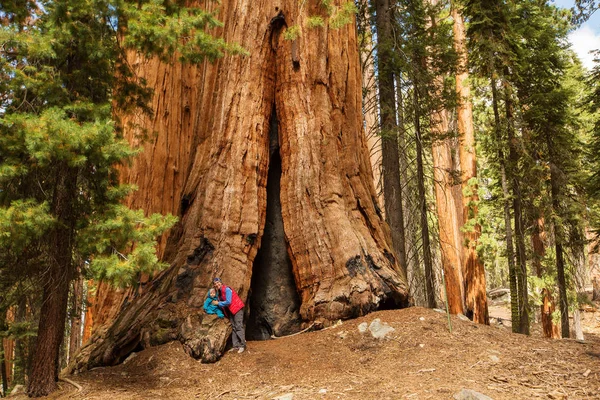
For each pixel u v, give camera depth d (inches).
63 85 268.8
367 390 226.8
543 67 630.5
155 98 513.7
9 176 231.3
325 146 386.6
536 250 693.3
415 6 589.3
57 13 246.4
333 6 369.4
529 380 233.6
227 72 393.4
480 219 668.7
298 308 374.6
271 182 405.4
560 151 620.4
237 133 378.9
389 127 527.8
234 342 308.3
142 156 500.4
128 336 312.5
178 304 321.1
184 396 240.8
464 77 737.0
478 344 293.7
